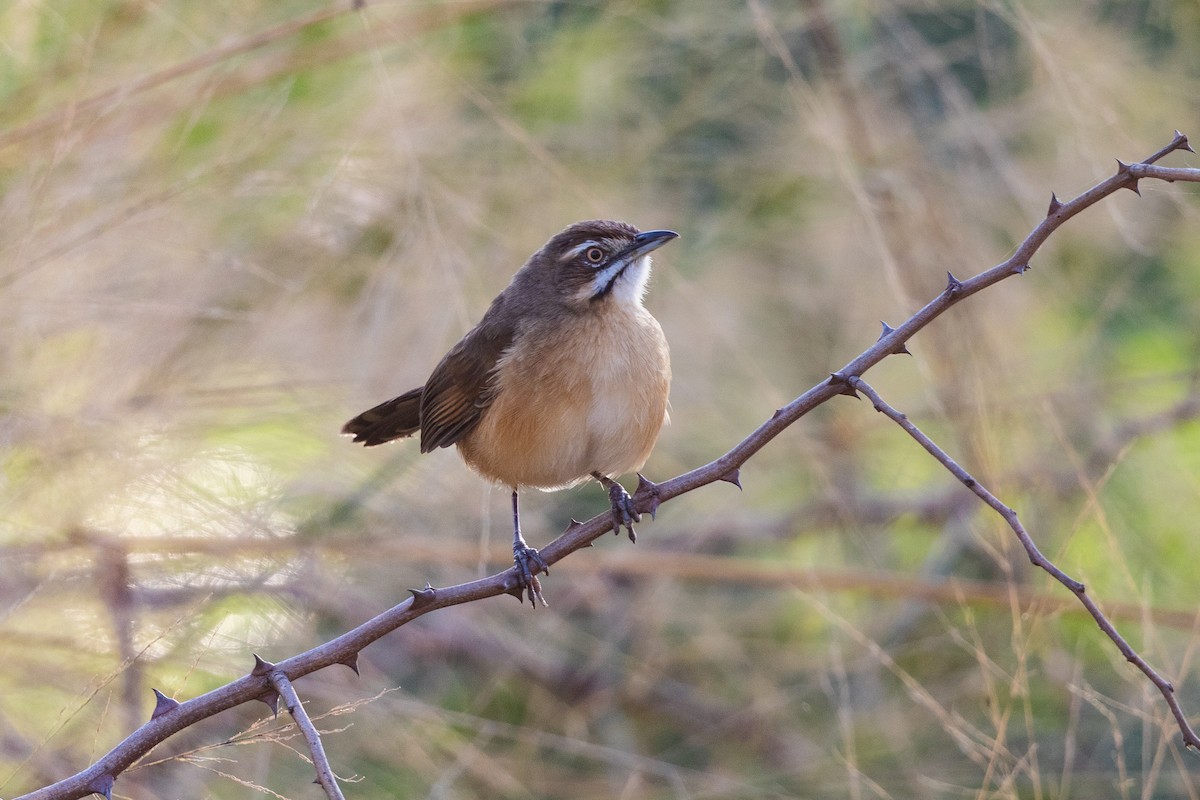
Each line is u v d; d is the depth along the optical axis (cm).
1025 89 1348
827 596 1221
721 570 1190
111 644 1002
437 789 1089
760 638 1280
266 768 1041
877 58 1348
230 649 1072
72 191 1070
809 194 1369
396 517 1180
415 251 1178
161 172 1103
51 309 1038
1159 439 1275
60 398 1059
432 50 1254
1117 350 1355
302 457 1155
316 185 1159
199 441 1091
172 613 1039
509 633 1255
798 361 1378
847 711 1080
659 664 1261
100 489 1048
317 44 1182
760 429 697
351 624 1158
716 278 1357
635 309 945
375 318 1171
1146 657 999
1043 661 1100
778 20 1334
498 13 1278
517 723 1218
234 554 1075
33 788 940
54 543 1023
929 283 1312
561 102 1298
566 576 1285
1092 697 989
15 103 1106
